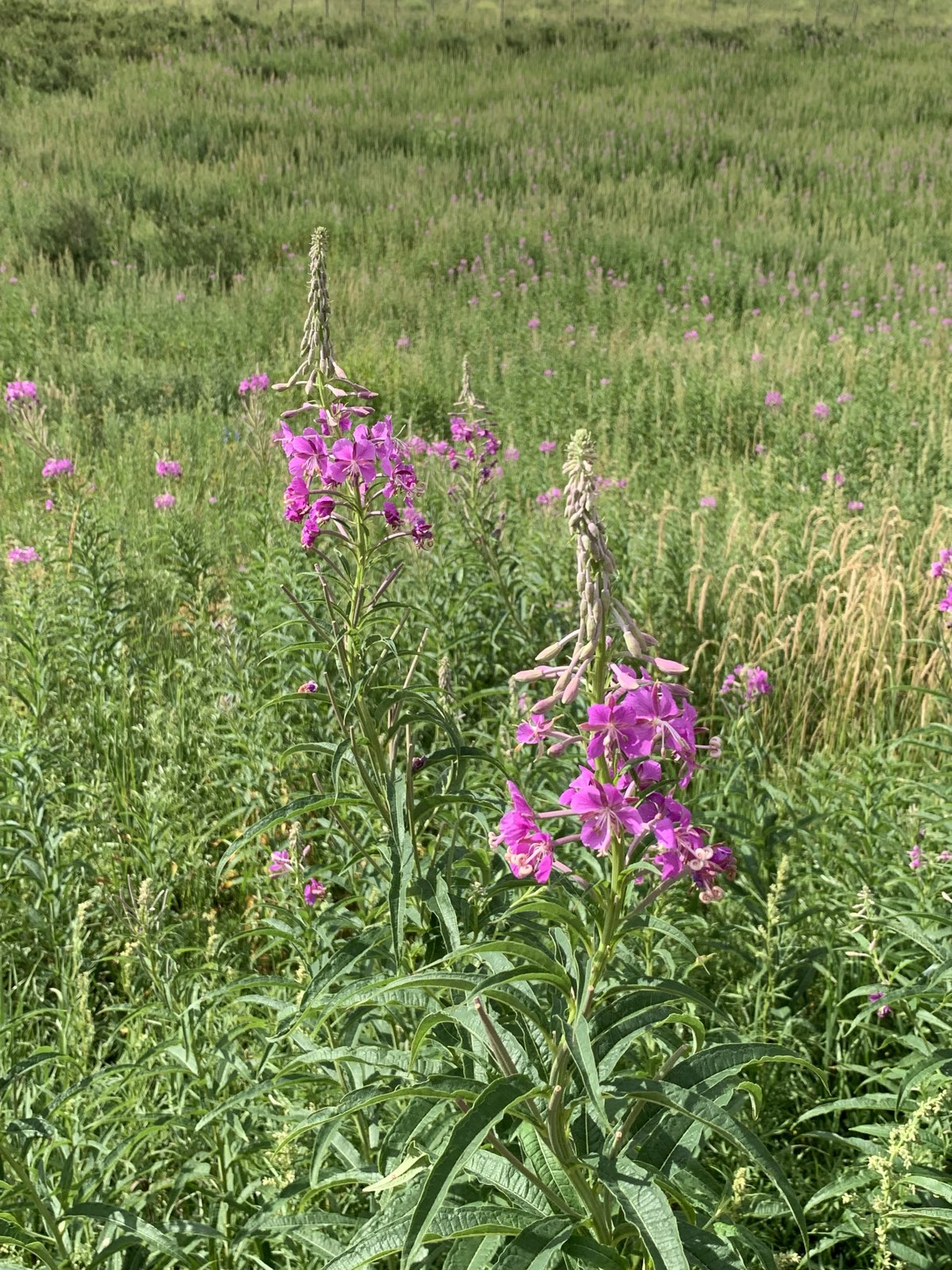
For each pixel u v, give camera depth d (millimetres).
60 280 16109
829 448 9812
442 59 32875
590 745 1933
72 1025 3703
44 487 9453
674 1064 2219
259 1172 3318
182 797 5316
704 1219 2561
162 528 8039
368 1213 2961
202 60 30938
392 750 2957
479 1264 2025
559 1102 2014
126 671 6164
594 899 2068
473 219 19547
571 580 6867
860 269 17125
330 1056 2561
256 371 12695
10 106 26016
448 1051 2572
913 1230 2965
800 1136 3576
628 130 25203
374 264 18234
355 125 25234
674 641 6754
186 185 20688
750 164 22812
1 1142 2666
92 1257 2691
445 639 5973
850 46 35875
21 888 4762
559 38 36656
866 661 6562
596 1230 2125
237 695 5328
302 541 2977
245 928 4582
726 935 4164
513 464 9898
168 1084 3502
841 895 4258
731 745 5066
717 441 11141
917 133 25500
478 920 2926
